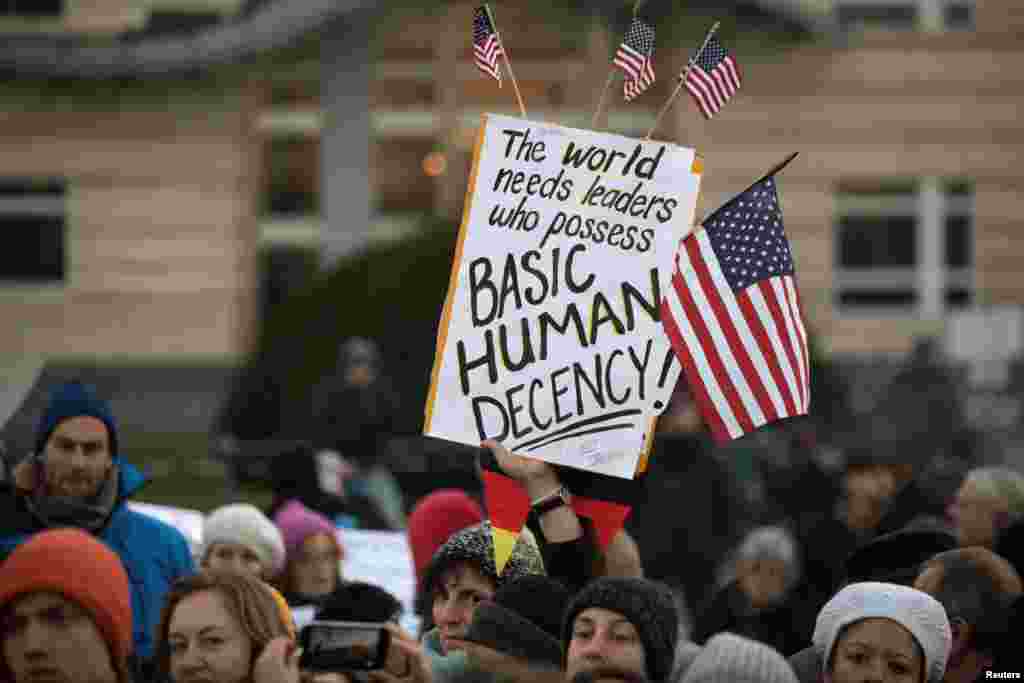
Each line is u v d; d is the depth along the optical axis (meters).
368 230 82.44
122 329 81.94
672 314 17.38
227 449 46.84
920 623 15.56
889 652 15.48
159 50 78.50
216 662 13.59
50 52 78.31
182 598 13.77
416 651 14.12
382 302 58.75
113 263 82.06
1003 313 62.75
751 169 83.06
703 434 40.38
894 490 28.95
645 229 17.41
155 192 82.19
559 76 82.62
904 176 84.25
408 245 59.34
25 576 12.86
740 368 17.44
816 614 25.45
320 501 27.45
